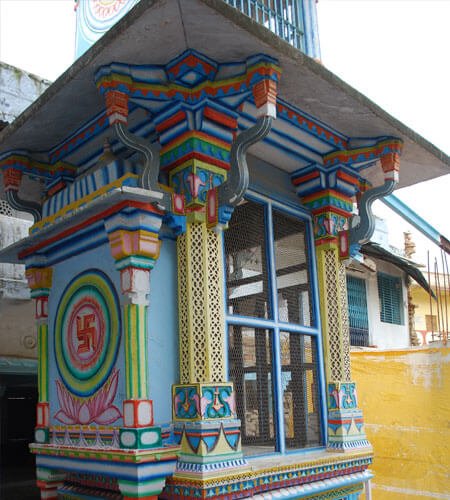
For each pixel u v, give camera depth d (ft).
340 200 19.25
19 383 28.55
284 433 16.44
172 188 14.88
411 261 38.14
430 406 25.70
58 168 18.03
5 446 37.55
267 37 12.55
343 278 19.17
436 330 52.37
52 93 14.55
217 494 13.21
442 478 24.80
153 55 13.25
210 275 14.49
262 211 17.72
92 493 15.51
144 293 13.75
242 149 13.85
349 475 17.60
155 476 13.02
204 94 14.08
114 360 14.17
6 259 18.34
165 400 13.96
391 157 17.25
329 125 16.81
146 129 15.83
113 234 13.85
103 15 21.54
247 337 16.34
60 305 16.46
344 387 18.13
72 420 15.39
